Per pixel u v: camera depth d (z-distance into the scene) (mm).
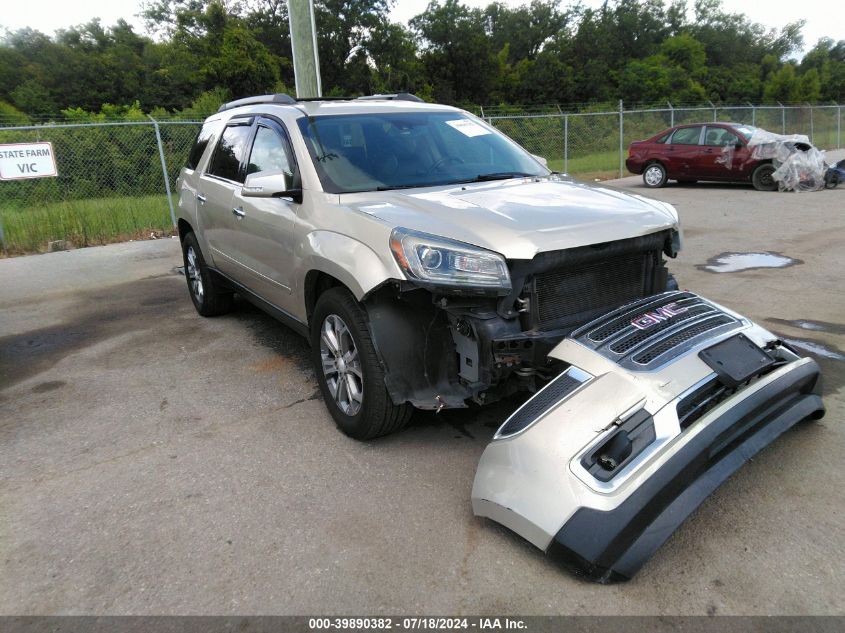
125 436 3631
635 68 46750
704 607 2176
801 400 2982
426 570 2422
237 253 4688
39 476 3234
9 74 35500
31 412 4023
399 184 3709
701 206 11578
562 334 2883
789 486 2820
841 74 60219
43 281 7797
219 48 34906
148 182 15867
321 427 3639
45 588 2414
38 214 10820
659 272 3305
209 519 2801
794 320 5070
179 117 26766
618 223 3035
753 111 23172
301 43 8070
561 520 2268
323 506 2859
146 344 5258
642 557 2209
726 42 62625
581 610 2191
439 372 3066
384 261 2861
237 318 5918
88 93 36156
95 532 2744
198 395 4172
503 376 2879
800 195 12477
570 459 2350
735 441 2572
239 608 2273
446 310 2891
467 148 4199
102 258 9109
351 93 38875
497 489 2498
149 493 3029
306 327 3904
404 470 3137
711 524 2598
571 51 52500
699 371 2580
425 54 45750
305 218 3566
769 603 2178
